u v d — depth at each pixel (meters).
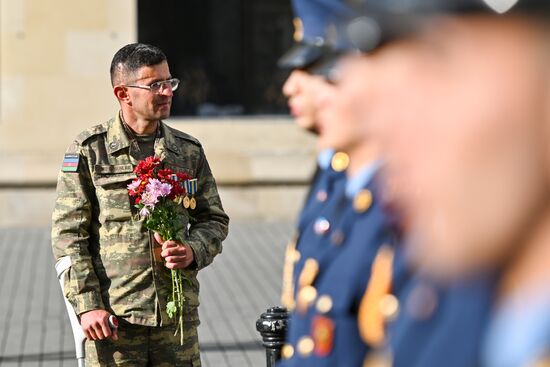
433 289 2.27
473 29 1.98
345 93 3.26
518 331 1.92
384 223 4.36
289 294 5.23
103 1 21.97
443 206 2.00
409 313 2.50
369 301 4.32
